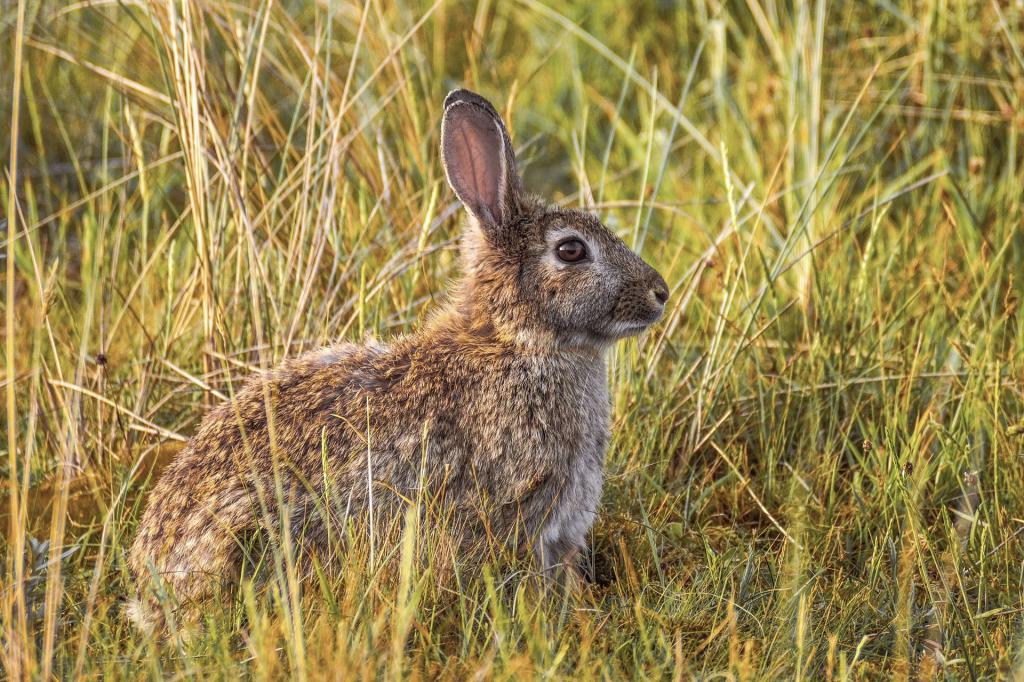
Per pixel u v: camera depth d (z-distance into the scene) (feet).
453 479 27.35
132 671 23.20
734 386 33.40
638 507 30.37
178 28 34.55
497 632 23.29
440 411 27.35
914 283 37.96
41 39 44.09
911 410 32.71
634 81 51.16
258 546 25.91
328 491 25.63
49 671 22.26
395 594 24.63
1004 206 39.88
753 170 43.39
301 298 33.12
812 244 38.24
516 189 28.96
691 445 32.17
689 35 52.54
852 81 45.73
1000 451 29.66
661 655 23.89
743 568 27.71
